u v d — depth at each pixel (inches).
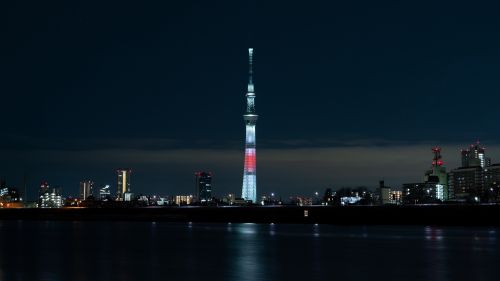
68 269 5137.8
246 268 5206.7
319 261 5753.0
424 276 4670.3
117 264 5516.7
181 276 4712.1
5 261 5772.6
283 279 4552.2
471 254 6353.3
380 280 4478.3
